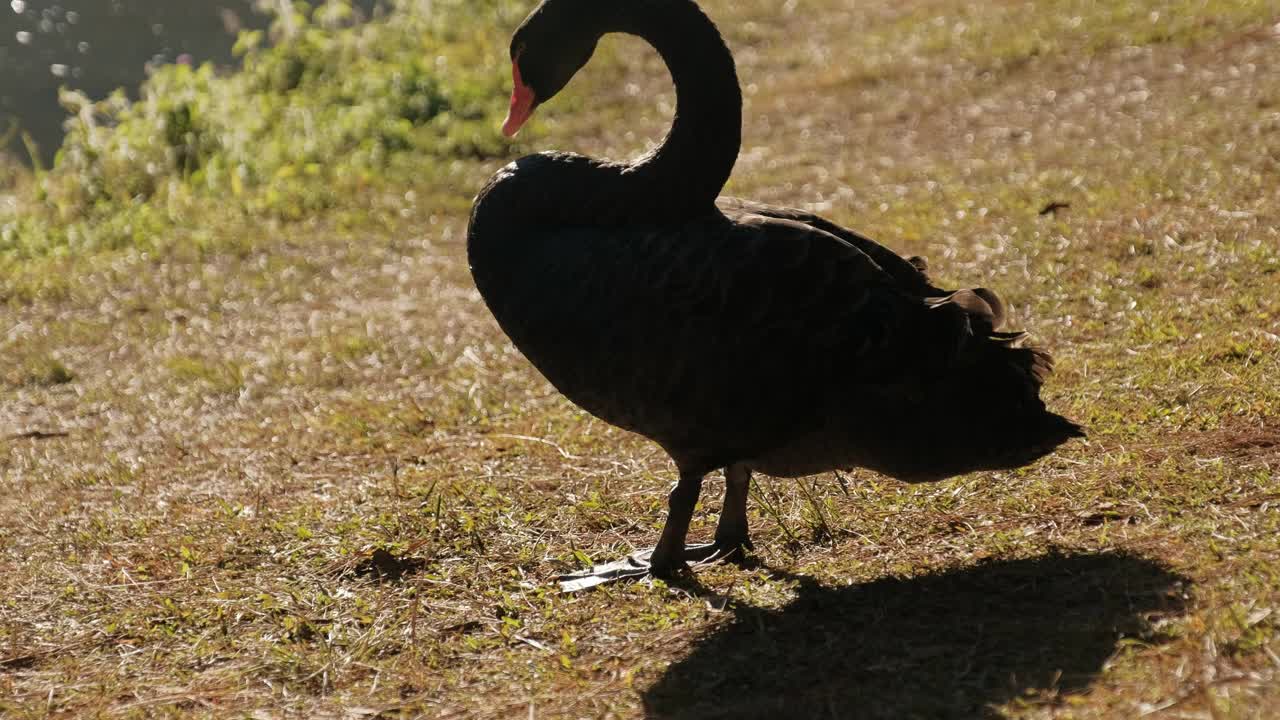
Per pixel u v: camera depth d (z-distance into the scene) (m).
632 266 5.18
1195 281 8.77
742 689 4.68
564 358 5.37
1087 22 17.58
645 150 15.40
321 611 5.77
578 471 7.20
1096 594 4.98
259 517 6.99
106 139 16.42
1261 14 16.34
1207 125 12.62
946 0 21.08
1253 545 5.12
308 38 19.81
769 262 5.18
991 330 5.41
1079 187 11.45
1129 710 4.13
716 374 5.21
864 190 12.78
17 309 12.09
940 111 15.36
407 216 14.14
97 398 9.72
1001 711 4.26
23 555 6.86
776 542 6.12
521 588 5.85
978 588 5.22
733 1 23.11
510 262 5.42
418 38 21.16
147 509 7.40
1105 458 6.29
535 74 6.09
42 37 23.98
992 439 5.36
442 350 9.94
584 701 4.73
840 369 5.25
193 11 25.55
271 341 10.64
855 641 4.92
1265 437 6.26
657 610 5.46
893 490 6.42
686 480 5.71
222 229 13.86
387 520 6.64
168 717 4.97
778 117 16.22
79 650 5.66
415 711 4.83
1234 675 4.23
